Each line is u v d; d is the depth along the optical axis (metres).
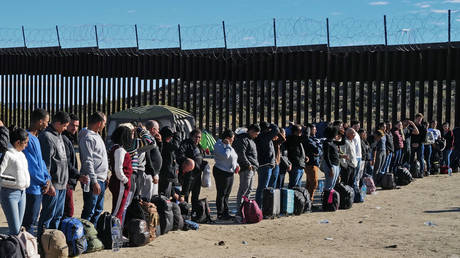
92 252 7.21
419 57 19.78
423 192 14.17
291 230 9.27
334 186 11.93
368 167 14.34
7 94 28.56
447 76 19.28
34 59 27.64
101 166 7.70
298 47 21.50
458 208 11.59
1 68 28.66
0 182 6.12
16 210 6.25
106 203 12.00
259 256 7.21
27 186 6.36
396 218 10.46
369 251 7.57
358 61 20.66
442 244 7.98
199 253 7.37
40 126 6.82
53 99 27.05
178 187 9.72
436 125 19.42
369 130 20.27
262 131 10.65
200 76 23.41
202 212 9.67
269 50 21.97
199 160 10.17
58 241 6.54
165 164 9.45
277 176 11.01
